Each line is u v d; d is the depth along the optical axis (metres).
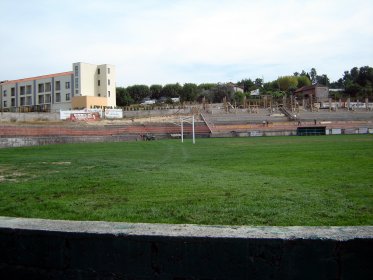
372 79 159.88
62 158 26.27
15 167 19.83
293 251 3.44
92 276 3.79
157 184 13.10
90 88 109.19
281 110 99.81
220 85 147.00
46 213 8.73
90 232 3.81
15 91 118.12
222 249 3.53
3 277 4.06
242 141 52.47
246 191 11.41
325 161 20.59
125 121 85.81
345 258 3.40
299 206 9.09
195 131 78.69
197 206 9.27
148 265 3.67
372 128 79.00
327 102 114.94
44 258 3.93
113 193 11.42
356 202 9.52
